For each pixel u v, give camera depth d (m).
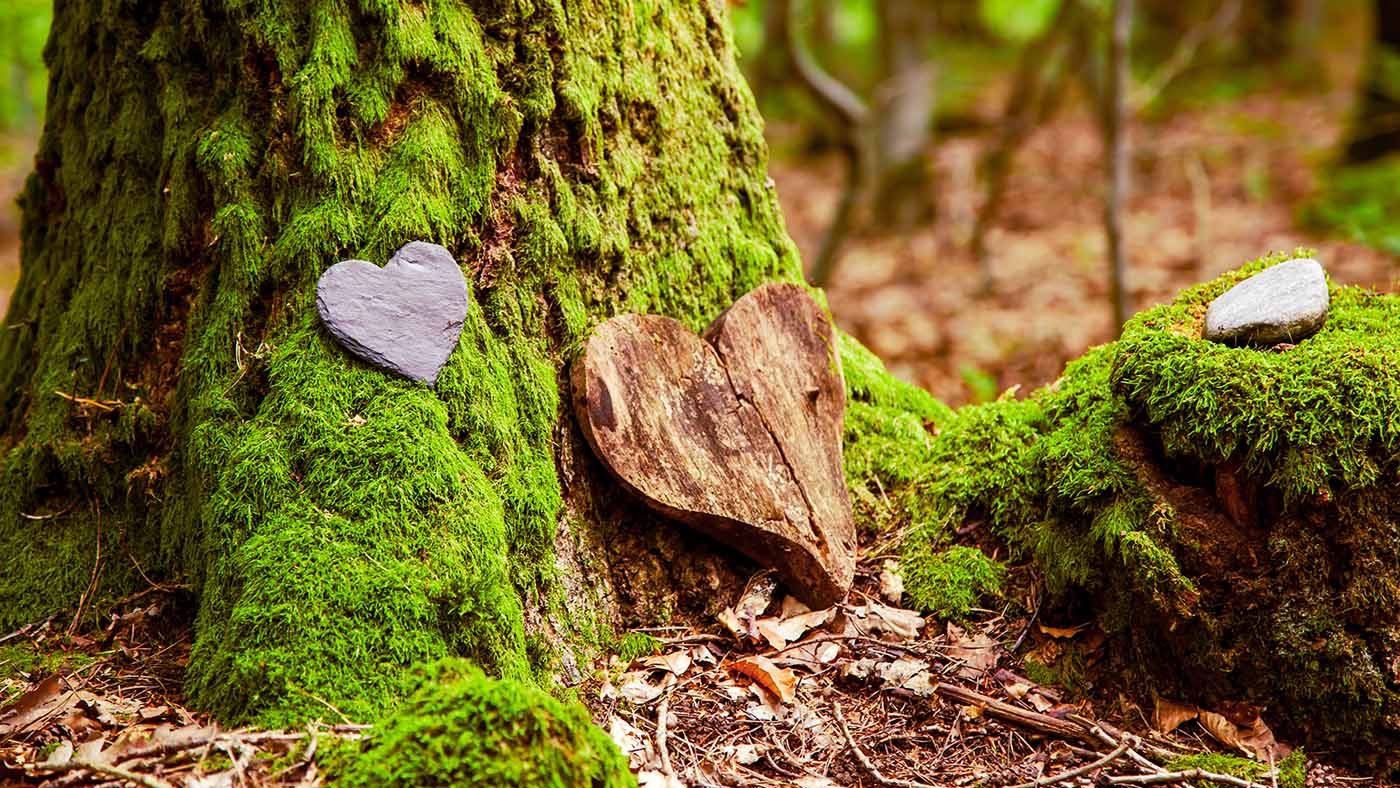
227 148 2.47
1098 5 6.67
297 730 2.05
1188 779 2.21
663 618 2.64
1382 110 7.54
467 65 2.52
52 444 2.65
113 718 2.18
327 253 2.41
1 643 2.47
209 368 2.44
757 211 3.18
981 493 2.87
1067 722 2.40
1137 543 2.39
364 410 2.35
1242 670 2.38
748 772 2.27
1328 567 2.31
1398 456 2.25
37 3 9.98
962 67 12.05
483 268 2.54
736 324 2.80
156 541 2.60
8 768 1.92
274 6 2.46
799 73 6.21
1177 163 9.01
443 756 1.87
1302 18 12.46
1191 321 2.67
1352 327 2.50
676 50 2.96
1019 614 2.71
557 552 2.52
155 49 2.59
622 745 2.26
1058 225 8.17
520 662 2.31
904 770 2.30
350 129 2.46
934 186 9.20
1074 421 2.76
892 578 2.81
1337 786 2.24
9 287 8.85
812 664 2.58
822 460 2.82
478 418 2.43
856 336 6.45
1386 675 2.24
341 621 2.17
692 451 2.61
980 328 6.20
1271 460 2.32
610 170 2.73
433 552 2.27
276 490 2.29
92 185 2.79
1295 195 7.75
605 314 2.72
